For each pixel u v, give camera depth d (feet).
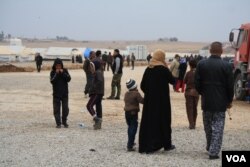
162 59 36.86
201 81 34.42
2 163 32.27
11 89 98.17
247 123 54.85
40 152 35.96
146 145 36.09
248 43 77.82
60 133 45.14
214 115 34.01
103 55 185.68
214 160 33.60
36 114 59.88
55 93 48.96
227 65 33.88
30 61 329.93
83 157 34.32
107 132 46.19
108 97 79.71
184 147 38.83
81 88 102.63
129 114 36.88
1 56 333.83
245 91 79.30
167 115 36.55
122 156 34.91
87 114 60.08
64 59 348.79
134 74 165.07
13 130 46.80
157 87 36.32
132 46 374.02
